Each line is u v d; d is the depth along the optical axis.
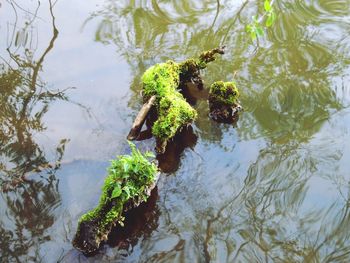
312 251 1.83
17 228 1.89
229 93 2.30
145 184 1.95
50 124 2.29
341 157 2.14
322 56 2.69
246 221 1.92
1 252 1.82
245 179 2.06
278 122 2.30
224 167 2.11
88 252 1.82
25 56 2.71
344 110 2.36
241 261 1.81
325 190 2.02
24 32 2.88
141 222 1.92
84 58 2.70
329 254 1.82
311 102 2.40
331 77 2.54
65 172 2.07
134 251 1.83
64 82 2.54
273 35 2.88
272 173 2.09
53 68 2.63
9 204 1.97
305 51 2.73
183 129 2.27
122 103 2.40
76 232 1.85
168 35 2.88
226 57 2.70
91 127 2.27
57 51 2.75
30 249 1.83
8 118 2.32
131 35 2.88
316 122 2.30
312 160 2.13
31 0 3.19
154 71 2.38
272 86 2.49
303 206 1.97
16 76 2.56
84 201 1.97
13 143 2.19
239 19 3.03
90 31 2.91
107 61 2.68
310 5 3.16
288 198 2.00
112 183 1.88
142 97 2.42
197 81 2.50
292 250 1.84
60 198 1.98
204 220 1.93
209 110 2.35
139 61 2.67
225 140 2.22
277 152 2.17
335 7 3.13
